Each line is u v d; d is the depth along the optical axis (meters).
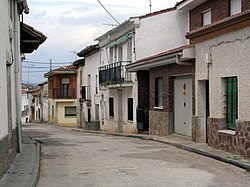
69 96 48.03
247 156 10.99
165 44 22.41
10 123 10.73
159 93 19.97
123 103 25.92
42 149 14.87
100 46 31.52
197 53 14.56
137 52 22.72
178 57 15.14
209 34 13.28
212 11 17.50
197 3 18.66
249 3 14.47
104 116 30.88
